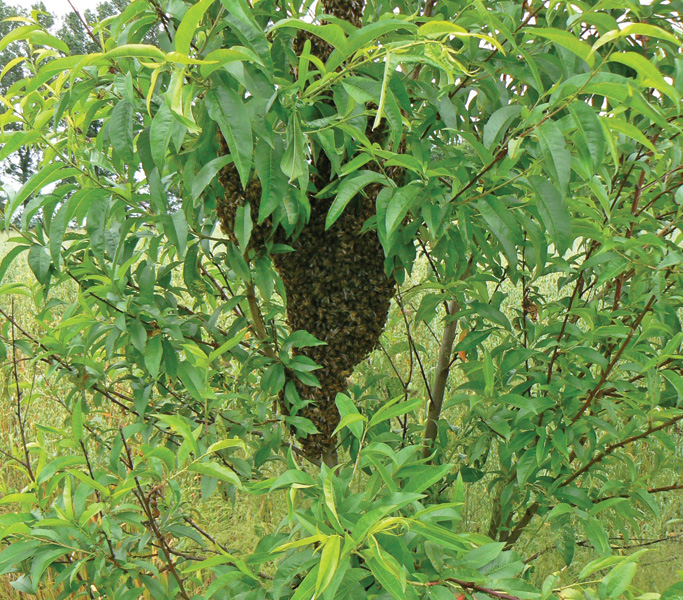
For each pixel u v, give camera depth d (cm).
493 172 128
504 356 180
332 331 174
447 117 146
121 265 161
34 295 166
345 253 167
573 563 221
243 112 108
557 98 103
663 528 248
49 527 130
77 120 146
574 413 172
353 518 106
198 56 110
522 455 176
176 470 135
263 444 185
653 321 153
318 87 119
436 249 161
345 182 125
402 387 230
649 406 193
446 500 196
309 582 89
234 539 199
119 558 140
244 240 142
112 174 165
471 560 108
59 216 137
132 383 172
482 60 154
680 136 146
